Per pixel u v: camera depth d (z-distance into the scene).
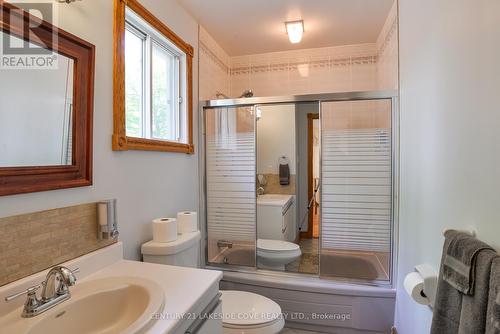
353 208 2.03
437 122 1.23
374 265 2.01
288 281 2.01
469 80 0.97
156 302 0.89
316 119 2.24
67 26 1.09
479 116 0.91
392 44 2.02
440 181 1.20
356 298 1.88
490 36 0.85
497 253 0.77
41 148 1.00
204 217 2.27
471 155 0.96
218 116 2.28
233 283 2.10
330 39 2.58
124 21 1.38
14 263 0.90
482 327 0.75
